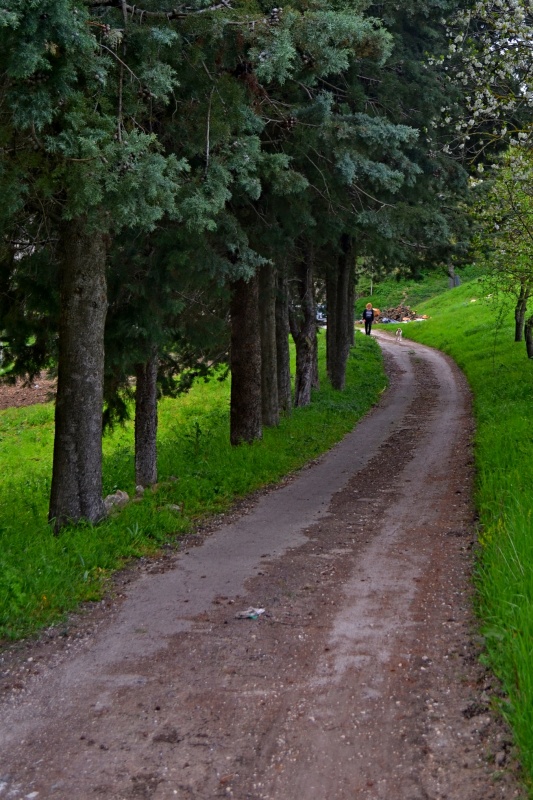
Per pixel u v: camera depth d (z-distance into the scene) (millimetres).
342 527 9531
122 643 5887
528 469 9789
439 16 16250
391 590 6750
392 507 10492
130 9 8375
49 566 7262
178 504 10977
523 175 14227
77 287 9250
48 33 6266
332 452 16219
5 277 10609
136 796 3783
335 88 13844
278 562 7996
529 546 6402
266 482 13070
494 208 15758
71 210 7738
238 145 9492
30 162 7605
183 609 6621
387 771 3893
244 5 8875
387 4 15383
